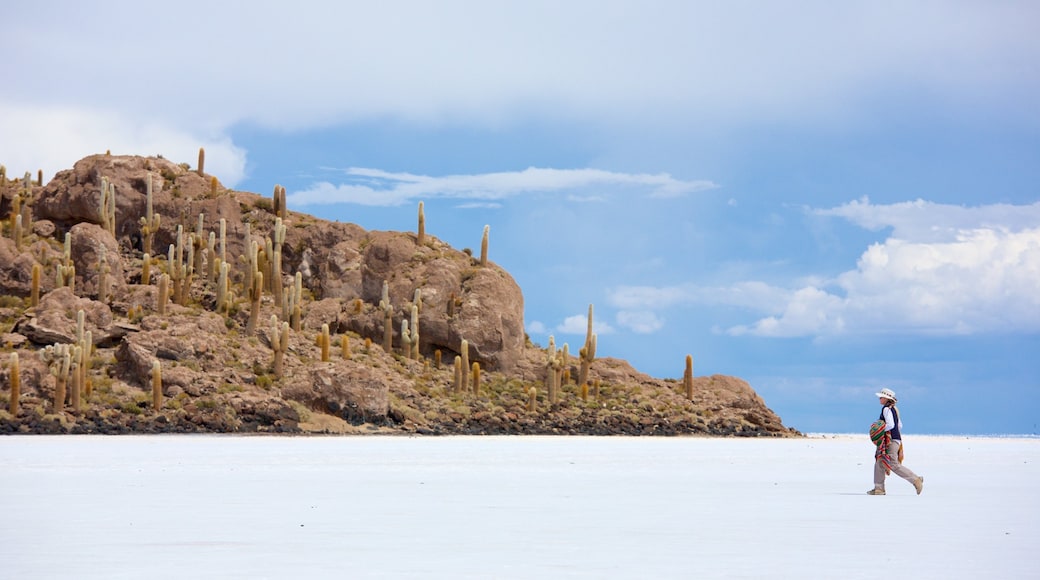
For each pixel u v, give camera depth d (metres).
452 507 25.92
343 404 98.31
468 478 36.94
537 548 18.50
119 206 133.88
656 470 43.59
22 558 17.17
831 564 16.62
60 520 22.53
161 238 135.12
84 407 87.88
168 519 22.80
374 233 137.88
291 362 105.06
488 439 87.38
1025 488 33.56
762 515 24.25
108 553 17.75
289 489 31.17
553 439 90.00
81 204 132.50
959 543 19.25
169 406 92.12
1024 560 17.09
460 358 113.00
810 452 68.88
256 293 109.62
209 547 18.48
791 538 19.97
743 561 16.97
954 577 15.35
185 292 114.19
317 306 124.06
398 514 24.16
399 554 17.70
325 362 103.56
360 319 123.75
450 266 127.44
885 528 21.62
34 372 90.69
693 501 28.03
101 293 109.12
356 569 16.06
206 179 143.75
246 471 39.59
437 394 110.00
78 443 65.12
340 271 129.88
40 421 82.25
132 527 21.34
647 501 27.92
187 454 52.59
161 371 96.25
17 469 39.88
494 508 25.73
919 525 22.22
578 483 34.84
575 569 16.09
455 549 18.36
